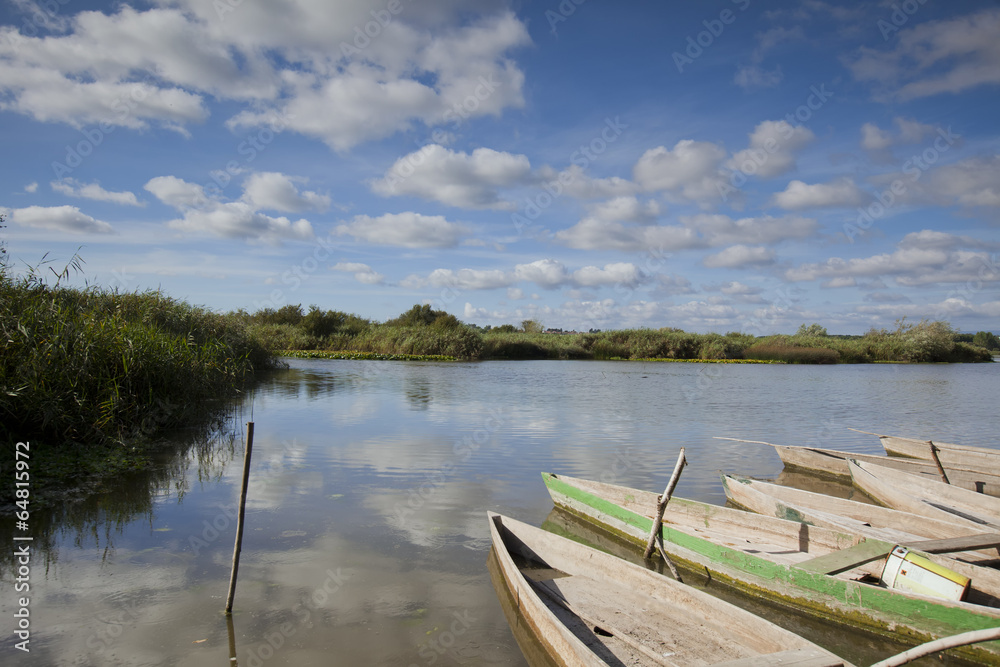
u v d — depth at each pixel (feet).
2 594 17.66
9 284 33.94
